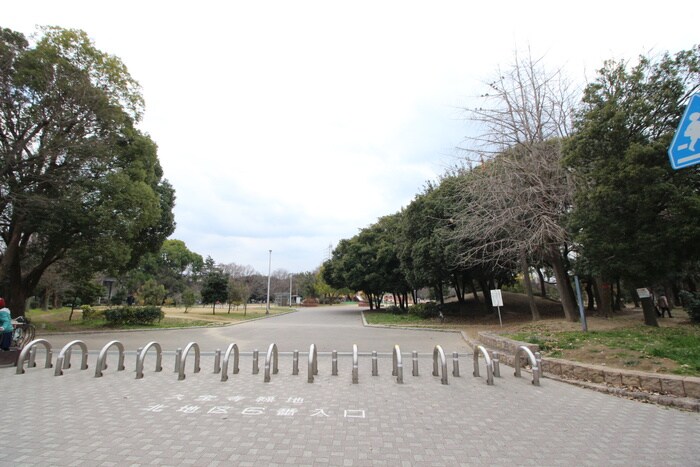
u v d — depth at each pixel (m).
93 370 8.90
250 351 12.35
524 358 9.45
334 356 8.64
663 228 10.20
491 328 18.33
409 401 6.50
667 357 7.91
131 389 7.20
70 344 8.66
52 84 16.23
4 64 15.27
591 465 4.09
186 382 7.79
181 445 4.54
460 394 6.96
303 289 78.88
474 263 20.31
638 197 10.02
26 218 16.39
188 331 19.95
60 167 17.06
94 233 17.41
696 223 9.72
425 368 9.43
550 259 16.69
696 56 10.84
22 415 5.62
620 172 10.21
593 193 10.84
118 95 19.22
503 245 18.36
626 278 12.05
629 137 10.93
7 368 9.08
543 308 27.33
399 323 23.86
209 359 10.73
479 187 16.77
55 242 17.97
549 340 10.62
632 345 8.91
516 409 6.07
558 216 14.74
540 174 15.06
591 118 11.46
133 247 22.67
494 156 16.23
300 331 19.91
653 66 11.14
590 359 8.56
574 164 12.19
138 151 19.92
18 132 16.59
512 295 33.88
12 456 4.18
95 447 4.45
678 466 4.07
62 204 15.95
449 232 20.28
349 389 7.29
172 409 5.96
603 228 11.09
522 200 15.13
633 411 5.98
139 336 17.14
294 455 4.29
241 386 7.48
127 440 4.68
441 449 4.49
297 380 8.02
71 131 17.36
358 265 36.16
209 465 4.00
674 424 5.38
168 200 24.34
